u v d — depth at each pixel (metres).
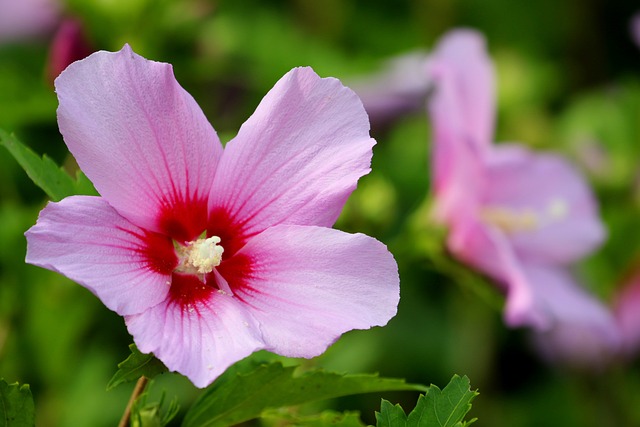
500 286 0.71
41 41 0.80
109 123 0.54
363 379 0.55
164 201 0.56
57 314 0.71
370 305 0.54
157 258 0.55
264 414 0.57
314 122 0.55
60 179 0.56
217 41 0.80
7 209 0.72
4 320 0.70
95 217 0.54
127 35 0.75
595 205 0.76
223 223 0.56
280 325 0.54
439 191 0.72
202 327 0.54
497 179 0.74
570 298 0.75
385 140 0.84
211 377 0.52
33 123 0.78
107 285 0.53
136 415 0.56
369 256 0.54
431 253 0.72
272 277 0.55
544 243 0.75
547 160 0.75
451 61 0.72
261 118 0.56
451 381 0.54
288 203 0.56
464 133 0.68
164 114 0.55
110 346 0.75
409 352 0.84
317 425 0.57
